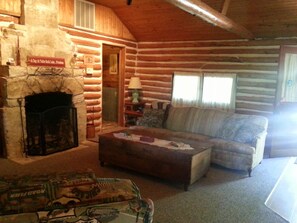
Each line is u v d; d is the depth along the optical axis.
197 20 5.28
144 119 5.50
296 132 5.04
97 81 6.12
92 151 4.88
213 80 5.84
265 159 4.86
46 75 4.65
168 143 3.79
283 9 4.29
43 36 4.63
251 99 5.48
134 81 6.62
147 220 1.33
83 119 5.41
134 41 6.93
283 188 3.53
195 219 2.69
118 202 1.29
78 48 5.57
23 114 4.40
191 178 3.36
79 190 1.29
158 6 5.25
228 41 5.62
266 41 5.19
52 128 4.75
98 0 5.59
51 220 1.18
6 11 4.31
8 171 3.78
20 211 1.16
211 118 4.89
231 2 4.39
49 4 4.72
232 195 3.28
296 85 5.00
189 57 6.18
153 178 3.75
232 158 4.10
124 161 3.89
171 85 6.50
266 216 2.79
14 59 4.31
